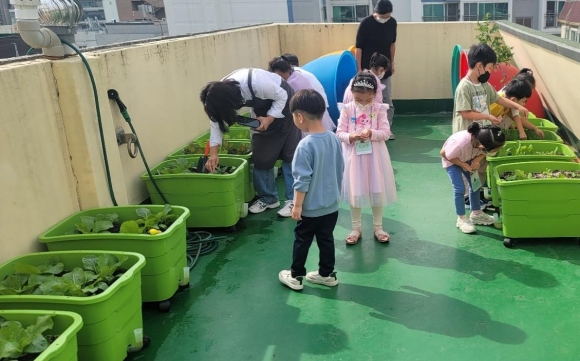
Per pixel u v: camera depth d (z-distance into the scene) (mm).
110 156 3193
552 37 4422
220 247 3416
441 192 4176
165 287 2660
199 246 3357
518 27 5570
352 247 3318
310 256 3260
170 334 2521
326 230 2742
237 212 3641
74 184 3016
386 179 3225
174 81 4234
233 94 3311
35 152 2688
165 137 4102
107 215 2932
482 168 3701
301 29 6863
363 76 3092
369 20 5422
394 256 3164
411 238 3391
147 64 3812
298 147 2566
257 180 3893
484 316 2510
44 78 2770
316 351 2330
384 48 5504
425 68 6676
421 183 4398
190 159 3967
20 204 2574
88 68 2912
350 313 2605
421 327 2453
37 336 1870
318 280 2893
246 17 17719
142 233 2762
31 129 2658
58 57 2900
